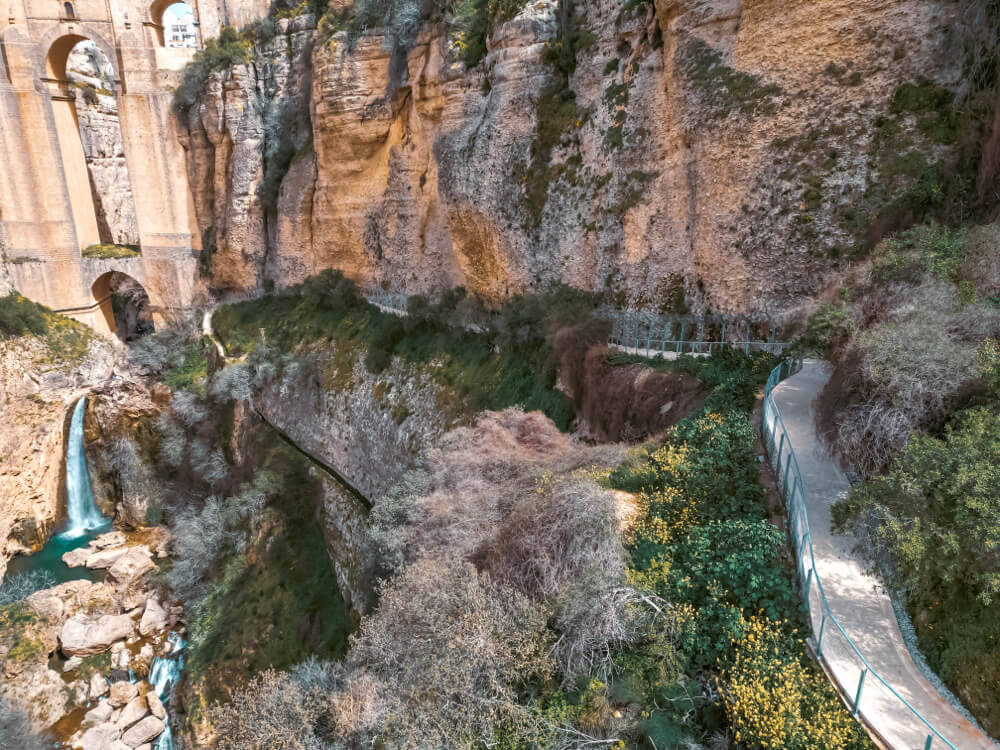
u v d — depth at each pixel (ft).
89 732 70.38
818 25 53.67
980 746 22.75
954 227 44.55
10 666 75.05
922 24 49.32
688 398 52.19
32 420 113.29
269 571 84.38
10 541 104.12
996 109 43.01
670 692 28.89
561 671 31.78
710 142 59.93
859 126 51.57
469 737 30.73
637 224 69.05
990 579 23.32
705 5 61.36
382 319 107.34
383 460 89.45
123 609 90.48
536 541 36.58
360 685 37.88
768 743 24.43
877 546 27.55
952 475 25.41
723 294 59.41
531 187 82.07
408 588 39.29
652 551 34.65
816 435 37.68
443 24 96.07
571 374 66.08
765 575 30.63
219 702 70.13
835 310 41.06
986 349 29.22
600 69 75.61
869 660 26.50
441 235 101.04
